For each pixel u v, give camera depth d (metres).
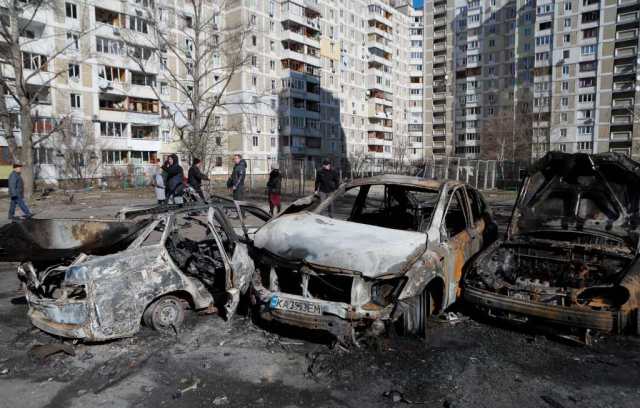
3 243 4.24
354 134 70.62
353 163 34.41
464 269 5.23
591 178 5.53
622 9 60.56
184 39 44.75
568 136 65.81
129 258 4.34
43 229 4.57
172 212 4.83
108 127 39.69
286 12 54.97
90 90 38.09
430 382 3.58
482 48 78.44
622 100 61.59
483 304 4.57
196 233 7.64
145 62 41.72
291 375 3.71
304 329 4.65
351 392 3.43
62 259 4.89
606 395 3.40
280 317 4.15
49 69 35.44
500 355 4.11
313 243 4.40
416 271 4.11
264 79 53.28
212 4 48.53
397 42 82.56
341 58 66.88
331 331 3.90
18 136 33.19
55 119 35.28
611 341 4.45
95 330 4.04
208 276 5.64
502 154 52.50
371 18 73.31
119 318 4.17
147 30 41.28
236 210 5.81
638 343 4.41
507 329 4.78
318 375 3.68
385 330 4.00
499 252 5.23
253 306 4.56
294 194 23.81
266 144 53.59
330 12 64.25
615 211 5.33
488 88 78.06
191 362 3.96
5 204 19.42
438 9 84.38
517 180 28.81
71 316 4.09
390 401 3.31
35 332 4.69
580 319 4.05
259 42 52.38
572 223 5.46
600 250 4.73
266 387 3.52
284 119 55.84
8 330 4.78
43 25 35.00
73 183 34.31
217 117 45.22
